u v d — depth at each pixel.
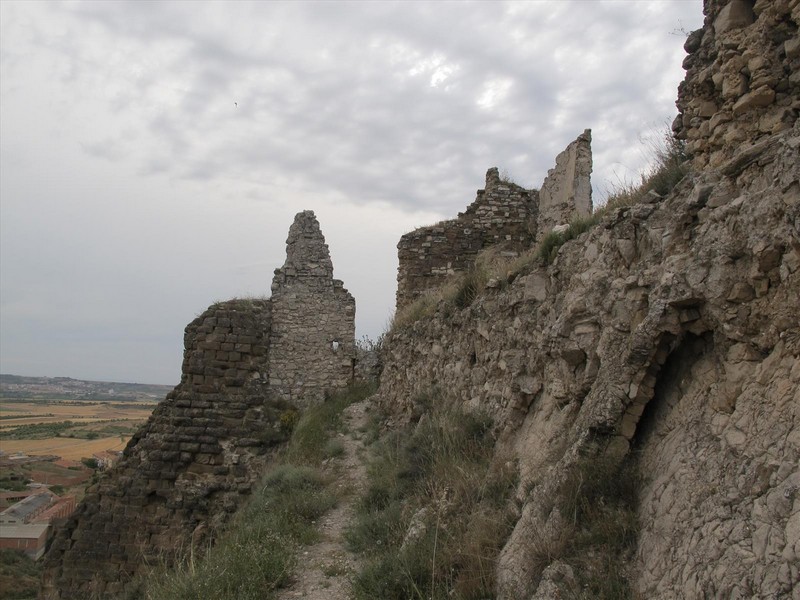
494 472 6.88
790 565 2.89
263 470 16.03
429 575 5.64
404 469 9.04
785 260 3.62
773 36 5.02
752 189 4.15
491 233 18.50
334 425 15.85
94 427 86.12
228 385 18.16
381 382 17.16
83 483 43.09
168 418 17.42
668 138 6.96
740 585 3.09
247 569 7.00
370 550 7.28
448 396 10.51
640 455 4.59
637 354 4.59
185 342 18.44
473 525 5.96
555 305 6.87
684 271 4.35
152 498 16.55
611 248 5.91
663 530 3.89
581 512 4.55
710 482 3.69
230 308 18.72
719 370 4.10
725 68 5.39
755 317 3.82
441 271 18.22
